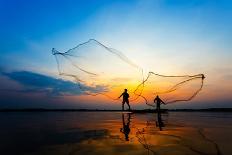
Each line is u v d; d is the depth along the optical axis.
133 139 8.52
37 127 12.47
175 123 14.61
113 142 7.95
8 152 6.70
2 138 8.90
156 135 9.38
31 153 6.56
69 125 13.53
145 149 6.85
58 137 9.08
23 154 6.48
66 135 9.56
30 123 14.89
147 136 9.14
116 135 9.51
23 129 11.58
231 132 10.32
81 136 9.27
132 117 21.27
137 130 11.03
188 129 11.31
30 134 9.87
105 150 6.79
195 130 10.91
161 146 7.24
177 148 6.93
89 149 6.90
